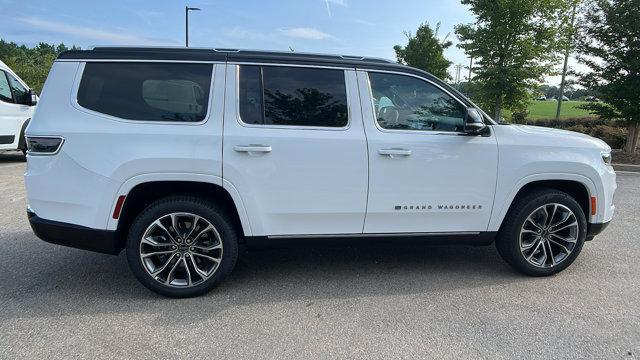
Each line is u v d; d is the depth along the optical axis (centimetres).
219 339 322
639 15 1148
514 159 418
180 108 372
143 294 392
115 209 362
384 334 330
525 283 425
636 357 307
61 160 356
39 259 467
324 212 393
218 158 368
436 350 311
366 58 419
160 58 373
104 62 369
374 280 429
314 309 369
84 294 390
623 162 1215
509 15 1283
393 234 411
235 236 389
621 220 650
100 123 360
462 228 421
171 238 378
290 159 380
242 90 380
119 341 317
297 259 481
